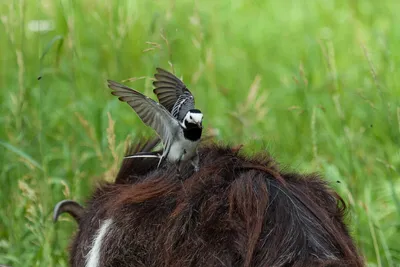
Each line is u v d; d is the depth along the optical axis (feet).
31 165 86.89
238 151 62.44
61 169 97.60
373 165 99.66
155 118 51.70
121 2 108.47
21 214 88.17
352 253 56.34
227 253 54.49
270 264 53.78
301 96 104.58
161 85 54.39
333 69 93.35
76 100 100.94
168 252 56.08
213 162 60.29
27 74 107.24
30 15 121.49
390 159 99.19
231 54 128.57
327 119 103.35
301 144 100.94
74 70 103.40
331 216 59.00
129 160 67.72
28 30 119.44
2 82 110.01
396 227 90.27
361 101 108.68
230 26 137.69
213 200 56.80
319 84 113.09
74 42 99.96
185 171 60.90
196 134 51.57
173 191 59.11
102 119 97.45
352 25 134.10
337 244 55.57
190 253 55.47
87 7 120.47
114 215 59.88
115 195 63.21
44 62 111.96
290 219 55.57
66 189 81.82
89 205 67.15
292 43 136.26
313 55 121.49
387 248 80.89
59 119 103.04
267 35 140.67
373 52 124.36
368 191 87.45
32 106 102.47
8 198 90.38
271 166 61.41
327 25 138.62
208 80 111.96
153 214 58.13
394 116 100.32
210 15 132.26
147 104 51.06
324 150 101.45
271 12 152.25
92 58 113.60
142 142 70.44
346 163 92.07
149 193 59.26
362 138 102.17
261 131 102.06
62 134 100.89
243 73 123.85
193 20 97.86
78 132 98.17
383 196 94.89
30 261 85.10
